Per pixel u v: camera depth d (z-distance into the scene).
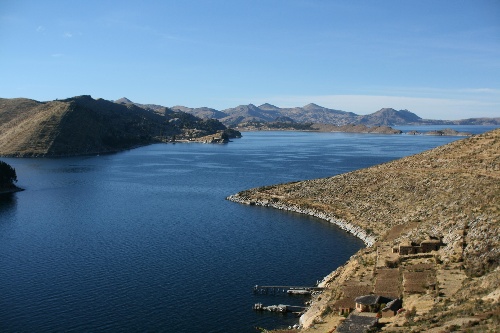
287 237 127.56
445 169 154.88
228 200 183.88
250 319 79.81
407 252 94.44
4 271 100.19
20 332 74.62
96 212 160.88
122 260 107.50
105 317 79.56
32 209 165.88
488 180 127.38
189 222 145.38
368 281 83.25
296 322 78.75
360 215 143.75
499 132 176.25
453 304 64.25
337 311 74.56
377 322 65.50
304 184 184.88
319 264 105.44
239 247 118.00
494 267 76.62
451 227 100.06
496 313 54.00
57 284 93.06
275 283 94.38
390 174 168.38
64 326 76.56
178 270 101.19
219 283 94.38
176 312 81.75
